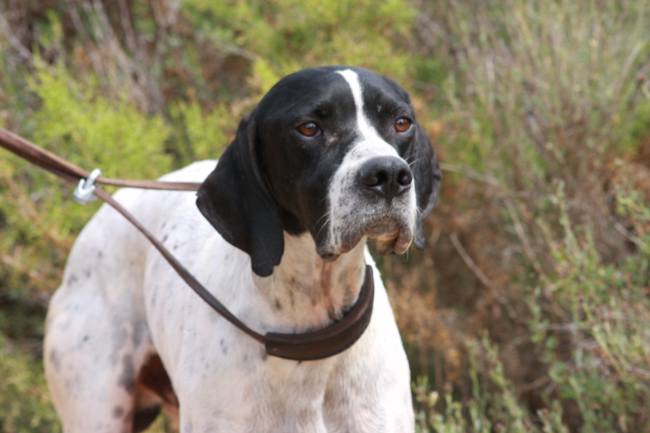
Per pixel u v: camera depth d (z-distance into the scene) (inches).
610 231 347.3
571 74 361.4
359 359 213.8
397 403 218.5
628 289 301.7
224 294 218.5
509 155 362.3
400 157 190.2
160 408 277.0
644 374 279.6
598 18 373.4
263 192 205.6
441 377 362.3
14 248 387.2
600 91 359.3
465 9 429.1
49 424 376.5
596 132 356.5
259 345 211.5
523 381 355.6
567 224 306.7
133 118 355.9
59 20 468.8
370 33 393.1
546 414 300.8
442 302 386.9
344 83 196.4
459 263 383.2
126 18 449.1
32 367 381.4
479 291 379.9
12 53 444.1
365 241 209.5
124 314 257.8
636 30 375.6
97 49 432.8
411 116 202.1
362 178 184.4
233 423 212.2
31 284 377.1
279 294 209.5
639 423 300.0
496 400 318.7
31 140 400.2
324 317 210.2
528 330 356.5
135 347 256.2
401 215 186.9
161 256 245.8
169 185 240.4
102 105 359.6
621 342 282.8
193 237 243.0
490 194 367.6
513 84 366.9
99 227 270.5
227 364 212.5
